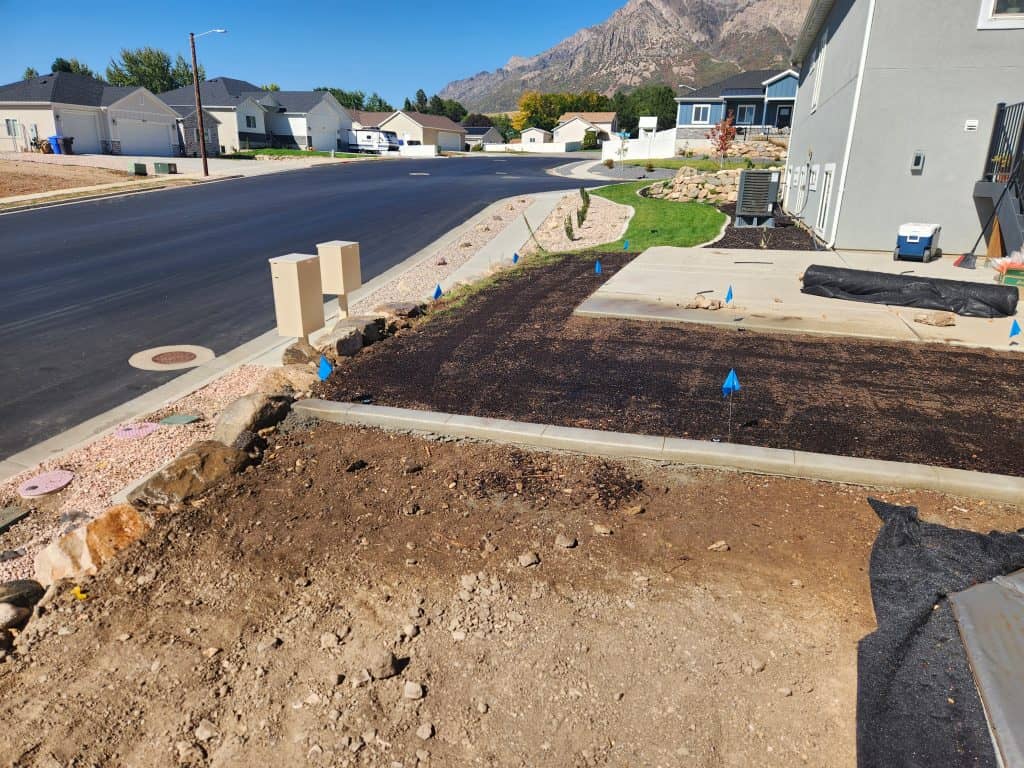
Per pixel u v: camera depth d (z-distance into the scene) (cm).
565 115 8856
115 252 1389
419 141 7194
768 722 260
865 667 271
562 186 2803
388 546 377
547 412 532
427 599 335
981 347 681
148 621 327
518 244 1493
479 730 263
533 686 281
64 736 264
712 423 502
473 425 502
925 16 1125
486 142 9206
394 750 256
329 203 2175
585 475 443
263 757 254
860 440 469
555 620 317
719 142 3775
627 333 750
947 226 1215
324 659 300
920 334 722
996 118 1132
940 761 225
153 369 735
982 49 1116
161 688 287
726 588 332
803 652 291
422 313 857
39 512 449
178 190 2531
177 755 256
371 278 1205
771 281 991
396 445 495
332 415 536
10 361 757
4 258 1321
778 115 4603
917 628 286
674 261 1174
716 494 414
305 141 5906
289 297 645
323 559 368
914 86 1164
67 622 328
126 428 571
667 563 353
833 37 1453
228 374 713
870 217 1253
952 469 415
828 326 751
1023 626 272
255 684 288
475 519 399
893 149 1205
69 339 838
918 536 349
